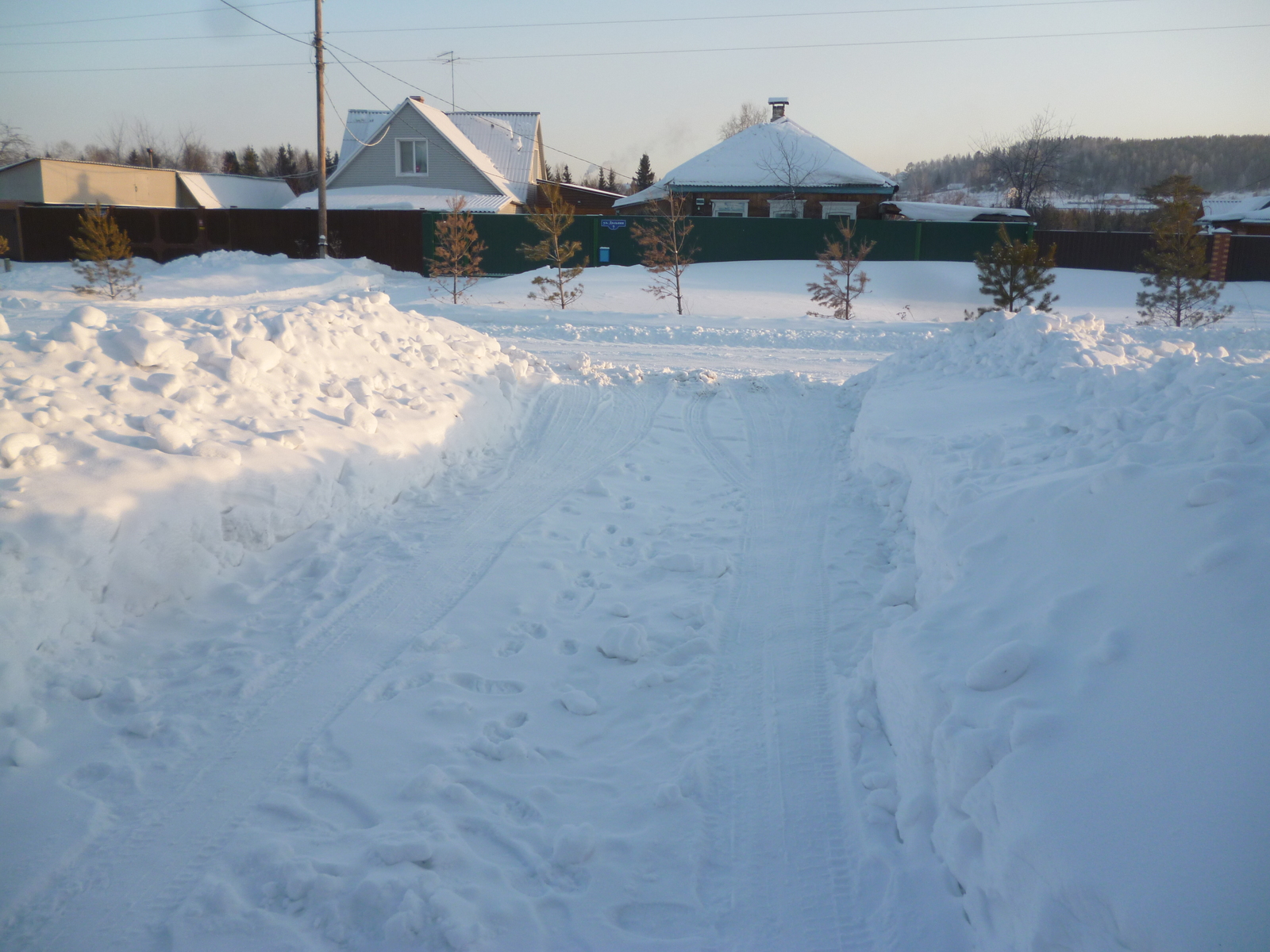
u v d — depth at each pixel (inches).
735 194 1325.0
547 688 173.2
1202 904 74.9
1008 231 1179.9
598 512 270.5
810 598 210.1
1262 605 98.0
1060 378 294.0
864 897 116.8
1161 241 786.8
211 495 202.8
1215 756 85.9
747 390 426.6
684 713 163.0
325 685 168.1
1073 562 132.6
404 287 1001.5
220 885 116.6
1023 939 90.5
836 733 154.7
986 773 105.9
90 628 172.2
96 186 1443.2
